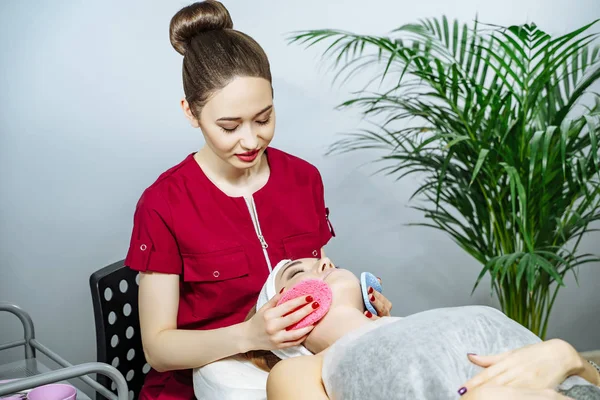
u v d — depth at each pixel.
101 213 2.17
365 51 2.32
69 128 2.11
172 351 1.19
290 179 1.42
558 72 2.37
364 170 2.38
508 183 1.95
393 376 0.83
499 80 2.38
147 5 2.12
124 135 2.16
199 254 1.28
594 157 1.72
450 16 2.37
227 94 1.13
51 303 2.17
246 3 2.20
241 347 1.13
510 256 1.79
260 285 1.33
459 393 0.79
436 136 1.80
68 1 2.06
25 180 2.10
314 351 1.11
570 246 2.55
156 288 1.26
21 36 2.05
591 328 2.62
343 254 2.41
